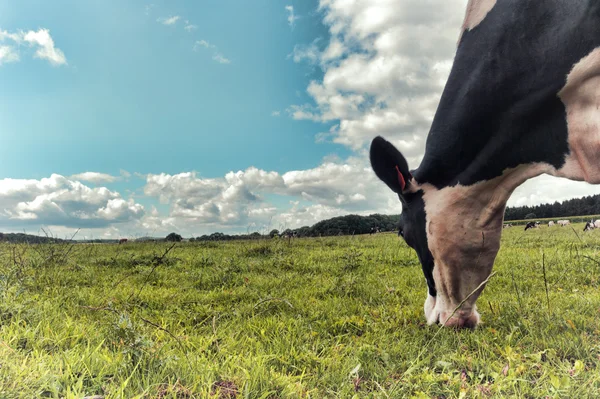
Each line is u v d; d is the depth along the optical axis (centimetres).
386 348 334
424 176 384
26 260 750
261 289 609
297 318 441
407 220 412
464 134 359
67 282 631
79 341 312
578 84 302
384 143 375
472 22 363
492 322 409
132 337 265
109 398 203
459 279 381
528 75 325
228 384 241
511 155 347
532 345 332
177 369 250
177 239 1514
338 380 272
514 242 1294
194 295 564
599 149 301
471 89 353
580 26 293
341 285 596
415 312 448
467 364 298
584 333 339
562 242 1182
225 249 1145
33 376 213
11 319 331
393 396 241
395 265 841
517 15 328
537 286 588
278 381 249
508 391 246
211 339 337
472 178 362
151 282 671
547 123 328
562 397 228
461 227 370
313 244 1238
